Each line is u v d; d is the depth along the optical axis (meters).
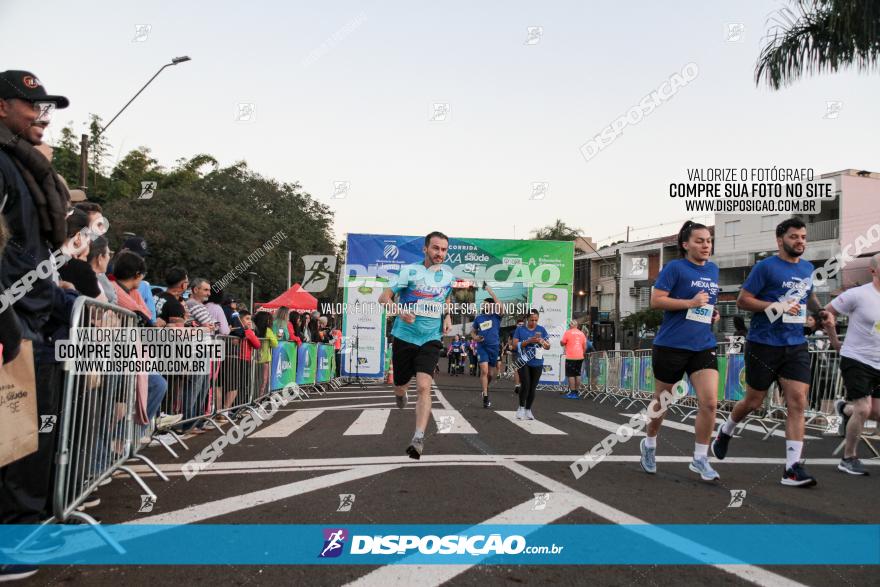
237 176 45.62
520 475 4.73
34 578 2.61
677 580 2.63
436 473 4.77
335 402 11.86
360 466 5.07
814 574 2.74
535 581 2.59
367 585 2.53
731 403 10.30
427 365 5.47
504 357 24.66
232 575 2.63
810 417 8.61
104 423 3.68
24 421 2.61
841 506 4.03
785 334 4.95
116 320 3.92
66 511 3.07
